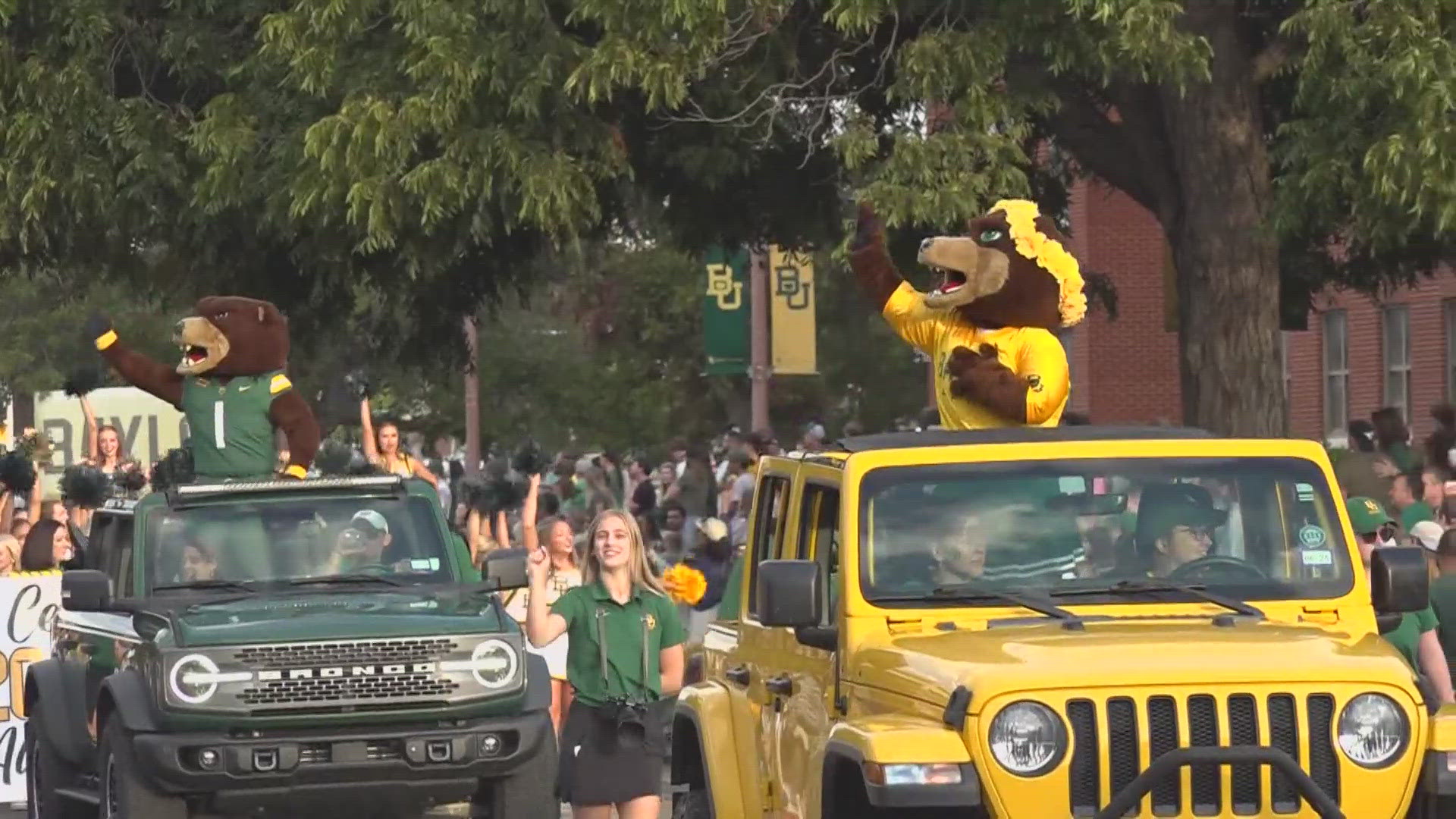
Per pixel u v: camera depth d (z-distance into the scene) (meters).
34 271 55.06
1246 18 45.16
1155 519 20.22
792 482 21.88
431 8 42.28
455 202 42.47
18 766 37.28
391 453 43.75
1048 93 42.06
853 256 26.20
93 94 47.50
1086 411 91.94
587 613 25.03
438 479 78.31
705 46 41.25
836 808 18.92
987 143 40.72
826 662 20.22
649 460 111.00
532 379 121.00
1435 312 77.81
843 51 44.06
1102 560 20.08
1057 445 20.41
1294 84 45.66
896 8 41.22
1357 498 30.98
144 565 31.05
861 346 116.25
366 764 28.97
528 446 40.22
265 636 28.81
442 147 42.41
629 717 24.77
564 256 53.06
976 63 40.81
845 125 43.66
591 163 43.34
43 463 51.88
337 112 43.53
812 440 58.12
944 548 19.98
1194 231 43.53
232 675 28.64
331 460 43.56
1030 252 24.19
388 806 29.58
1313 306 55.28
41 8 47.94
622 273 119.94
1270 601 19.98
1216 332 43.38
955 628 19.55
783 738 21.22
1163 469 20.38
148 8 49.22
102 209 47.69
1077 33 40.62
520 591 36.59
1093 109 45.81
